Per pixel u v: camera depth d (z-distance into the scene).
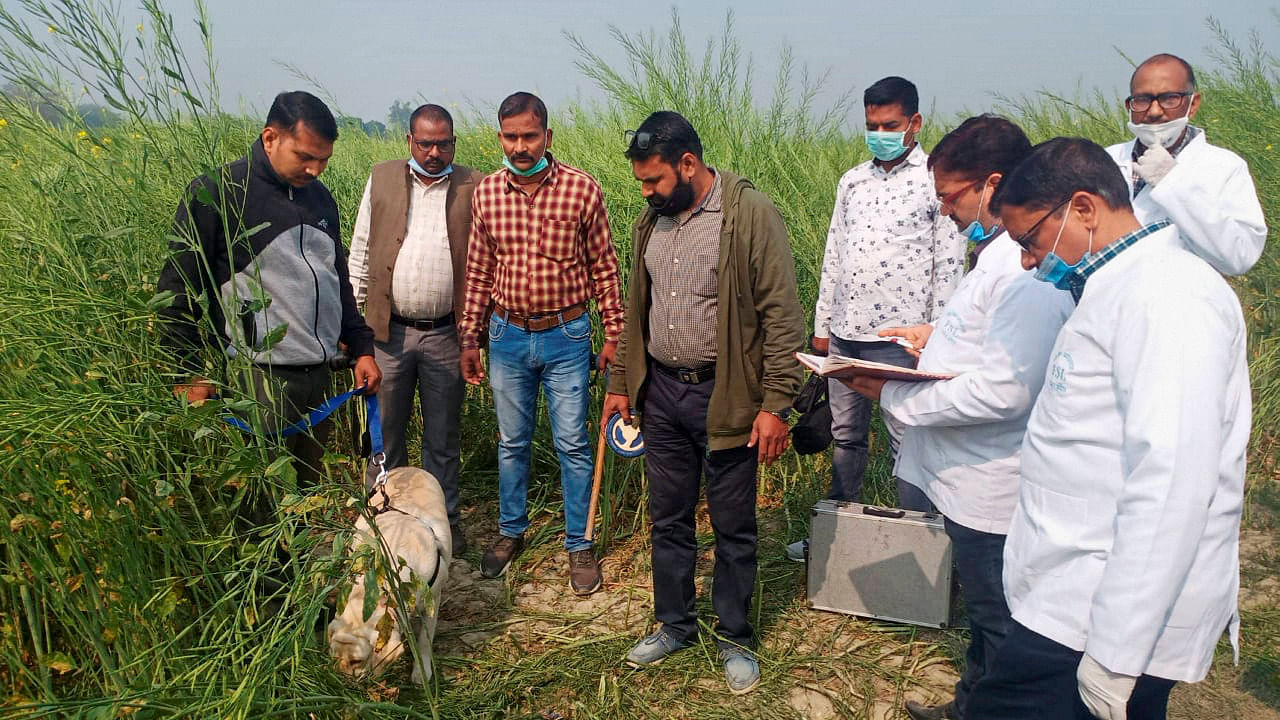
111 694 2.25
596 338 4.43
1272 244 4.96
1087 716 1.74
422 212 3.71
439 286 3.71
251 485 2.54
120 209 3.01
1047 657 1.72
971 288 2.28
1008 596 1.88
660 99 4.89
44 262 2.74
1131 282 1.56
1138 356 1.50
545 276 3.49
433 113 3.59
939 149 2.24
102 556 2.34
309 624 2.14
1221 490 1.54
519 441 3.79
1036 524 1.76
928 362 2.39
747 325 2.77
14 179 2.93
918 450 2.46
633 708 2.86
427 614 2.72
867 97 3.51
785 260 2.71
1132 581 1.44
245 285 2.78
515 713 2.83
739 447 2.87
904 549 3.27
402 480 3.20
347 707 2.33
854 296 3.67
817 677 3.01
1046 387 1.77
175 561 2.51
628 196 4.62
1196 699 2.81
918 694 2.91
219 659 2.07
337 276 3.17
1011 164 2.15
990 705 1.88
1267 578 3.48
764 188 4.89
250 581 2.27
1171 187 2.66
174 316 2.53
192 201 2.60
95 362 2.47
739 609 3.04
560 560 3.94
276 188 2.82
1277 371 4.52
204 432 2.17
